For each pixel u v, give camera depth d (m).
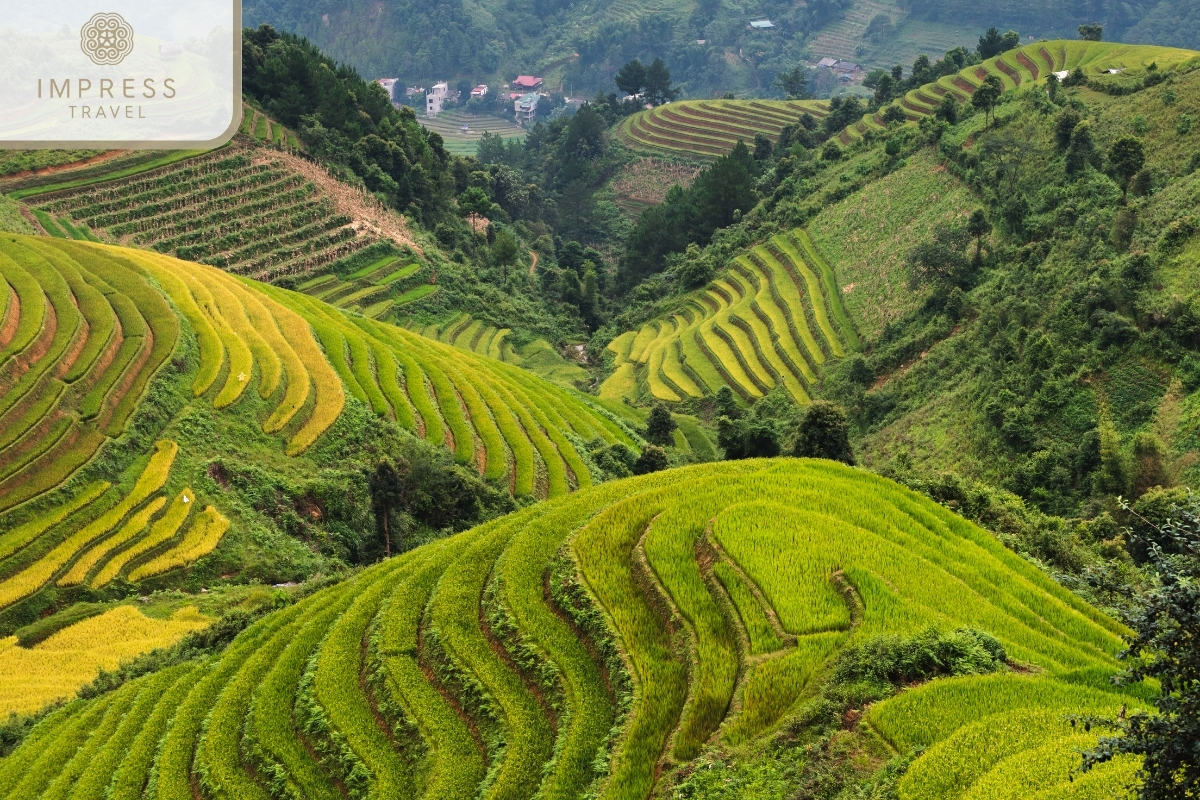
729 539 24.06
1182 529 12.59
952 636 18.78
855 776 15.84
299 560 43.66
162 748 26.33
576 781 19.36
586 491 32.44
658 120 158.62
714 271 96.31
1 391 43.69
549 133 169.12
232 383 51.00
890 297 75.06
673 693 20.56
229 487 45.69
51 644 35.34
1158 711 16.28
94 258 58.72
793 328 78.56
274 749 24.39
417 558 31.84
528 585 25.56
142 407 46.38
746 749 17.75
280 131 100.31
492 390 63.00
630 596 23.84
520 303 100.50
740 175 107.81
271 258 86.00
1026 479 47.62
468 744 22.12
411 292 90.75
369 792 21.98
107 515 41.50
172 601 39.06
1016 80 104.75
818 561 22.92
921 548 24.28
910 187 86.56
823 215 92.69
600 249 138.62
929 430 57.09
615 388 82.06
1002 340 56.72
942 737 16.22
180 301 57.16
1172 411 45.94
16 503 40.16
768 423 60.97
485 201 116.31
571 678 22.14
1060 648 19.70
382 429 53.00
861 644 19.08
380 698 24.58
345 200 97.00
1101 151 67.50
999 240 69.81
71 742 28.77
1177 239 53.09
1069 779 13.45
